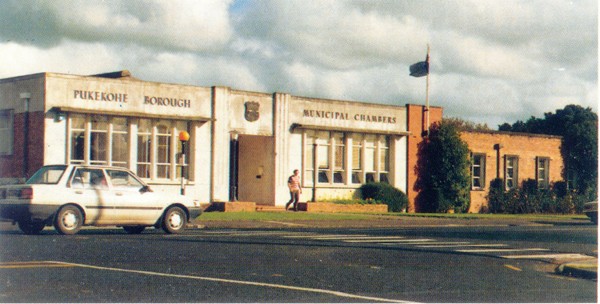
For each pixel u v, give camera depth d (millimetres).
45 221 20484
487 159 46531
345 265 14914
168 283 11719
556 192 49625
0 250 15680
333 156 40562
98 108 32812
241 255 16047
